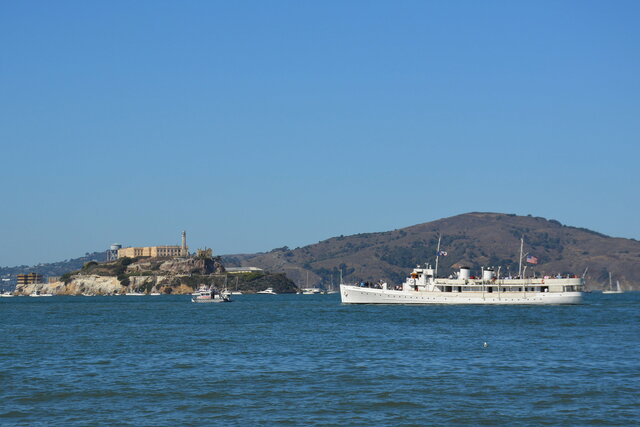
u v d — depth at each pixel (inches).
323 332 5605.3
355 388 3090.6
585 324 6284.5
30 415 2655.0
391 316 7431.1
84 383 3238.2
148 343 4864.7
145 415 2650.1
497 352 4192.9
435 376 3361.2
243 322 7066.9
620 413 2640.3
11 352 4352.9
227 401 2861.7
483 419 2573.8
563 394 2947.8
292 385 3166.8
